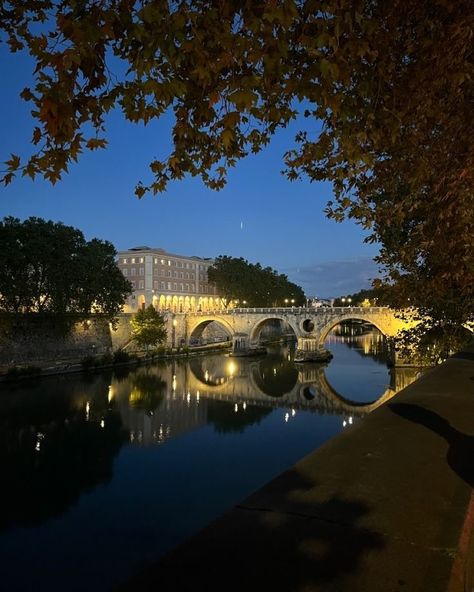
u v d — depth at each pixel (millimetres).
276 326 144250
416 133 6195
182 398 51750
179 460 32031
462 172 5605
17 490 26953
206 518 23656
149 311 82438
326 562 2785
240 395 54469
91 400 48562
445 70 5051
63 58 2994
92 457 32438
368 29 3670
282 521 3324
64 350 69000
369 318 77750
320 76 3779
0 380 53625
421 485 4086
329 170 6883
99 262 70000
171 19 3100
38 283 62219
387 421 6383
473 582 3184
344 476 4285
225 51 3381
